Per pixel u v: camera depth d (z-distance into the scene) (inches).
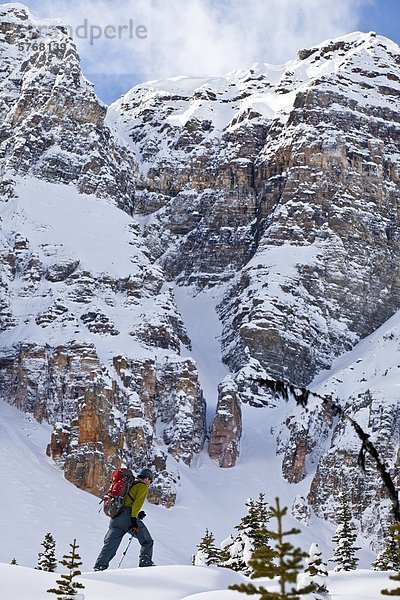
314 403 5078.7
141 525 944.3
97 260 5821.9
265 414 5423.2
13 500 3659.0
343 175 7032.5
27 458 4084.6
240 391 5570.9
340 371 5413.4
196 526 4037.9
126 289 5748.0
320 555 783.1
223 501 4404.5
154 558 3400.6
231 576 840.3
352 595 735.1
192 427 4886.8
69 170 6752.0
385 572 867.4
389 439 4557.1
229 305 6707.7
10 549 3277.6
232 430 4896.7
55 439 4160.9
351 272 6599.4
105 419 4212.6
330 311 6392.7
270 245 6781.5
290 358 5984.3
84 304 5457.7
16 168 6579.7
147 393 4948.3
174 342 5408.5
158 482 4232.3
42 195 6397.6
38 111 6998.0
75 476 3996.1
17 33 7805.1
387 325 6269.7
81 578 761.0
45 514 3614.7
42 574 747.4
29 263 5600.4
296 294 6333.7
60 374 4753.9
